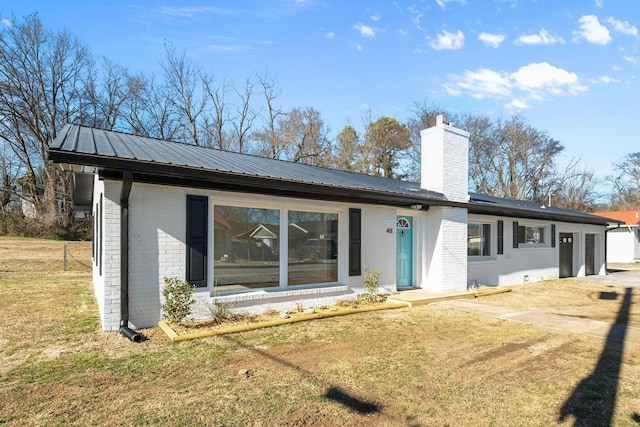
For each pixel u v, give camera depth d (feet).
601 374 15.67
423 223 38.19
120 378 14.48
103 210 20.39
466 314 27.55
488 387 14.20
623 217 103.30
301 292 27.40
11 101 83.71
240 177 22.30
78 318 24.12
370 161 117.80
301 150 109.60
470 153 130.00
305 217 28.78
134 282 20.89
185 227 22.53
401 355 17.83
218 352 17.63
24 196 89.56
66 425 11.01
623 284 49.03
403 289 37.17
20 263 57.52
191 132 103.09
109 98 94.58
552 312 29.09
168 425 11.06
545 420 11.75
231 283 24.76
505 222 47.44
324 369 15.80
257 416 11.67
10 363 16.02
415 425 11.33
